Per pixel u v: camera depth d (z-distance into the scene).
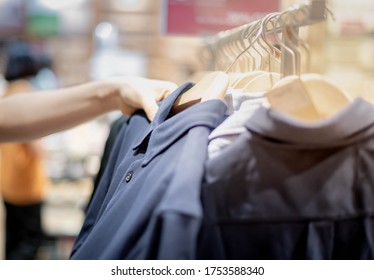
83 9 3.63
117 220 0.74
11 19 3.59
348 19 2.40
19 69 2.45
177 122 0.73
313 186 0.62
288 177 0.62
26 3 3.61
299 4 0.70
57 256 2.70
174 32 2.06
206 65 1.69
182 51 3.48
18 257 2.53
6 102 1.21
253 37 1.10
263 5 1.95
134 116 1.07
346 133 0.60
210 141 0.70
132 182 0.77
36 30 3.63
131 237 0.63
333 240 0.63
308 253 0.62
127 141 1.02
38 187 2.53
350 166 0.62
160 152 0.73
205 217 0.62
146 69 3.44
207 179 0.62
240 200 0.62
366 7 2.41
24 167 2.44
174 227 0.55
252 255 0.63
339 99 0.67
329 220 0.62
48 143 2.95
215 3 2.01
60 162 2.88
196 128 0.68
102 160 1.23
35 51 3.66
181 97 0.91
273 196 0.62
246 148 0.63
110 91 1.15
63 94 1.21
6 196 2.51
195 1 2.04
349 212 0.62
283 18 0.74
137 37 3.60
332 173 0.62
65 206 2.81
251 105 0.71
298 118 0.67
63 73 3.69
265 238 0.62
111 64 3.31
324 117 0.67
